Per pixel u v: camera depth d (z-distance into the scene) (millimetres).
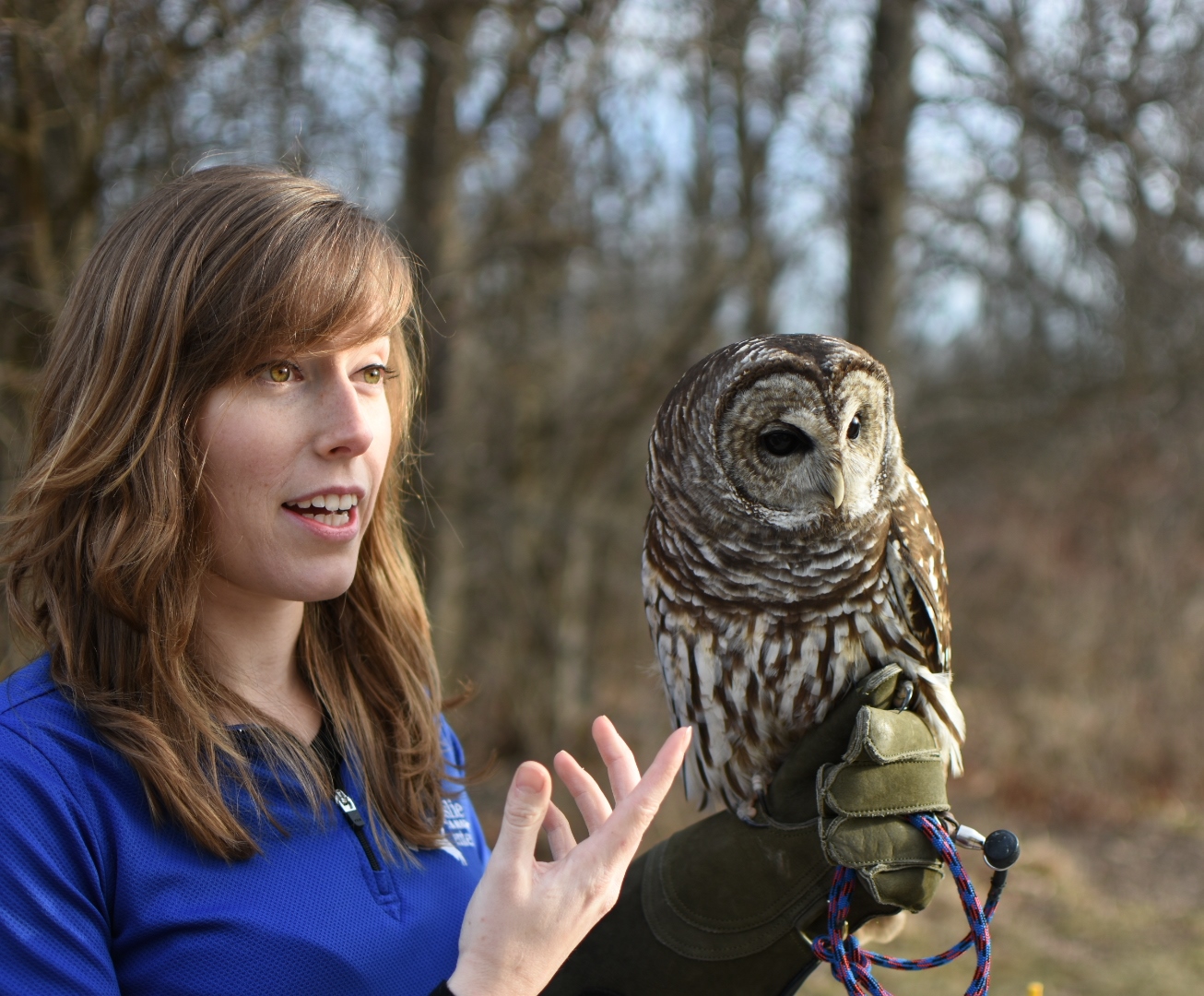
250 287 1849
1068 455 12188
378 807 2199
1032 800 9672
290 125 7352
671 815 7371
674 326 9789
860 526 2818
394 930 2014
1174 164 10906
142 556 1831
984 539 12242
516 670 10039
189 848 1860
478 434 9820
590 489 10352
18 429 5855
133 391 1863
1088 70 10695
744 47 10219
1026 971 6789
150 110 6703
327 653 2324
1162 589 10602
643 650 10984
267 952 1840
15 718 1804
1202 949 7164
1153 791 9875
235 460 1906
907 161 11750
